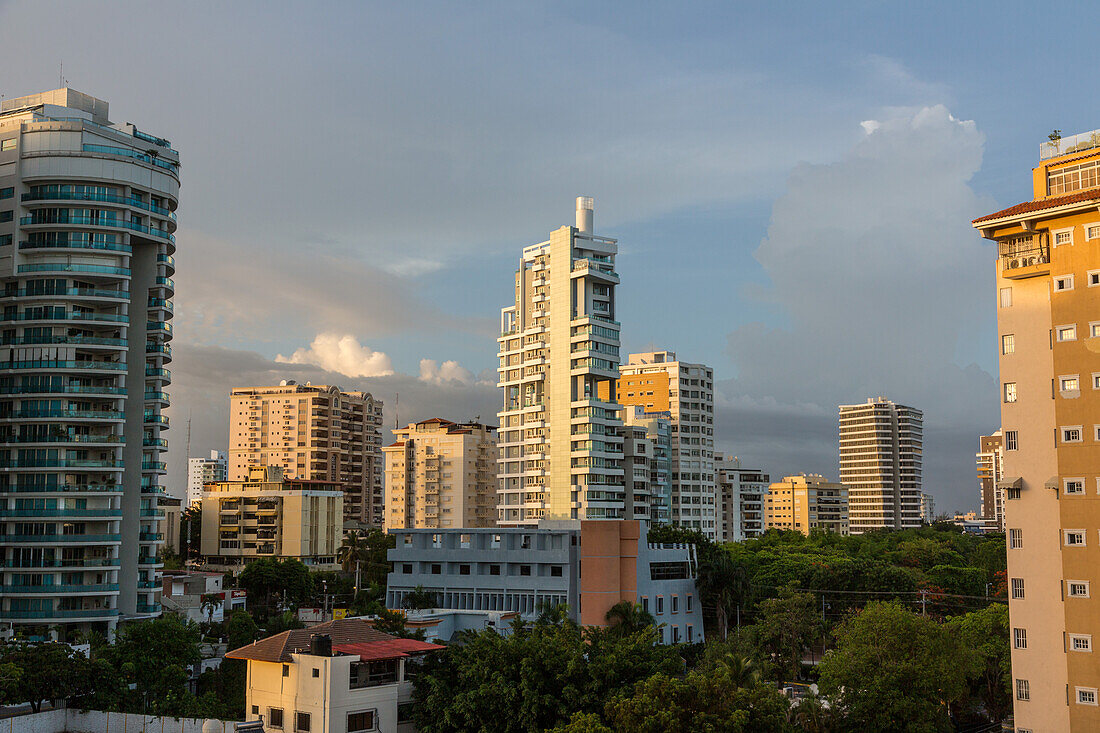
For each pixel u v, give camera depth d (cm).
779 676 12088
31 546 12506
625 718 6769
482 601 14688
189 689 10700
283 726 7612
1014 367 8606
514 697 7438
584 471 19700
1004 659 10369
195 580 16375
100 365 13000
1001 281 8775
